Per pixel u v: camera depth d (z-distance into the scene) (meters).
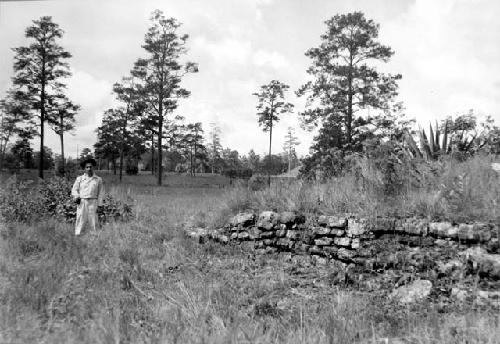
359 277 5.73
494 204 5.57
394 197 6.83
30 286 4.88
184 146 49.62
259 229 7.74
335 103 31.05
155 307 4.54
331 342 3.71
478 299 4.61
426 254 5.46
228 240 8.02
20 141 43.00
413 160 7.81
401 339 3.90
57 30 42.25
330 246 6.74
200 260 7.05
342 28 30.70
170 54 44.12
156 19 43.84
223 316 4.25
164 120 45.69
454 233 5.36
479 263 4.93
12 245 7.29
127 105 50.88
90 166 9.54
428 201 6.14
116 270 6.07
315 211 7.44
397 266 5.67
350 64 31.42
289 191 8.48
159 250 7.70
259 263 6.86
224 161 99.00
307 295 5.27
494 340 3.58
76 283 5.30
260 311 4.57
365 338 3.84
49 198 11.88
